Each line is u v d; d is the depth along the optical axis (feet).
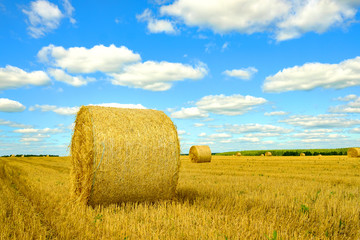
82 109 28.14
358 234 16.87
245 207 22.54
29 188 33.60
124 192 24.94
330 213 20.59
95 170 23.53
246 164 77.56
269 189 31.65
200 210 20.72
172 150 26.71
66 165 82.99
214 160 100.63
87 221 19.17
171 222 18.20
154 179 25.84
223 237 15.20
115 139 24.22
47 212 21.65
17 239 15.67
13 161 105.81
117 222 18.30
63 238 16.05
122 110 27.22
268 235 15.76
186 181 39.50
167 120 27.84
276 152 185.68
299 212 20.99
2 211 21.43
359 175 47.06
